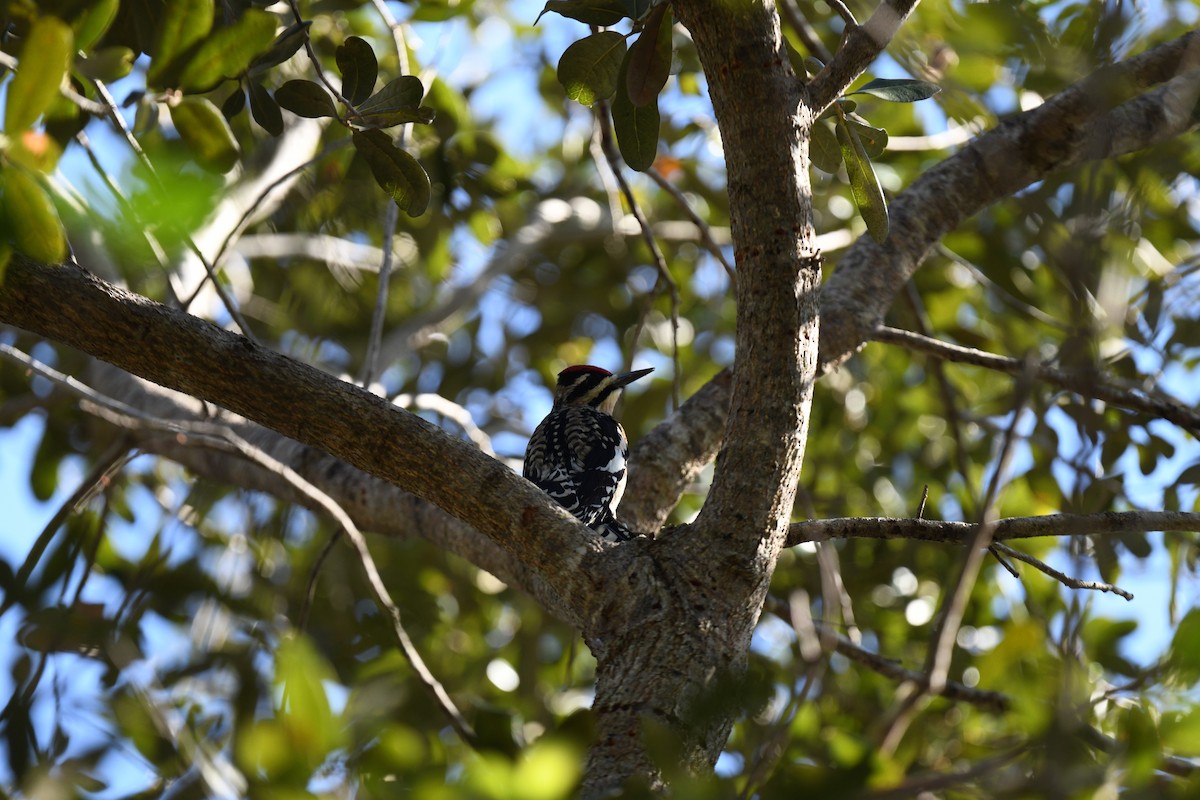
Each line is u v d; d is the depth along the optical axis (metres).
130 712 6.74
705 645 6.47
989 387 15.34
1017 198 9.84
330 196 15.13
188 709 7.87
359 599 14.17
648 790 4.99
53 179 7.28
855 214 14.92
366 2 11.05
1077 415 5.52
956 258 12.52
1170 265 11.98
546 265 18.11
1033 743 5.09
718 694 5.41
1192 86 9.35
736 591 6.65
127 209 6.57
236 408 6.96
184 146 8.34
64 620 7.70
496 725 6.32
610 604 6.73
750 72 6.26
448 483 6.98
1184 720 5.59
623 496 10.09
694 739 5.71
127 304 6.70
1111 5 5.57
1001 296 12.30
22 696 7.18
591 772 5.94
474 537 9.97
